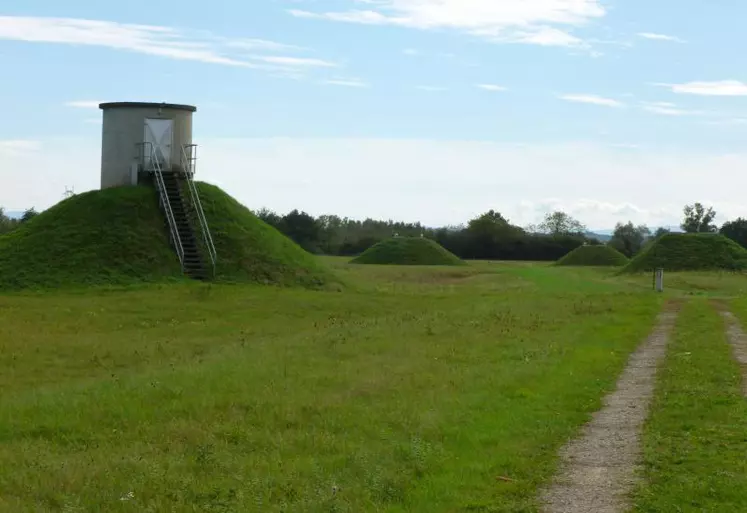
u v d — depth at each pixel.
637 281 60.69
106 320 30.70
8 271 40.38
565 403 15.11
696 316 32.41
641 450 11.91
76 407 14.51
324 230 119.69
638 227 147.38
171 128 46.81
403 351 21.20
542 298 40.66
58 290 38.50
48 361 22.22
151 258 41.91
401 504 9.52
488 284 54.75
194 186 46.66
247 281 42.19
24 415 14.16
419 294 42.69
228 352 22.34
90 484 10.12
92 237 42.50
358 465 10.80
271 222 113.56
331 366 18.81
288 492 9.80
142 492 9.83
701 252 76.31
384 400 14.92
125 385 16.69
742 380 17.61
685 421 13.62
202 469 10.76
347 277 49.56
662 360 20.69
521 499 9.78
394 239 88.19
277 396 15.12
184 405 14.50
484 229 119.00
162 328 29.30
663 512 9.31
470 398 15.10
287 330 29.19
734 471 10.77
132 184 46.25
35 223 45.09
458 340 23.45
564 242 117.88
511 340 23.53
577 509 9.46
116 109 46.44
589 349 22.16
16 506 9.30
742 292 51.72
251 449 11.85
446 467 10.91
